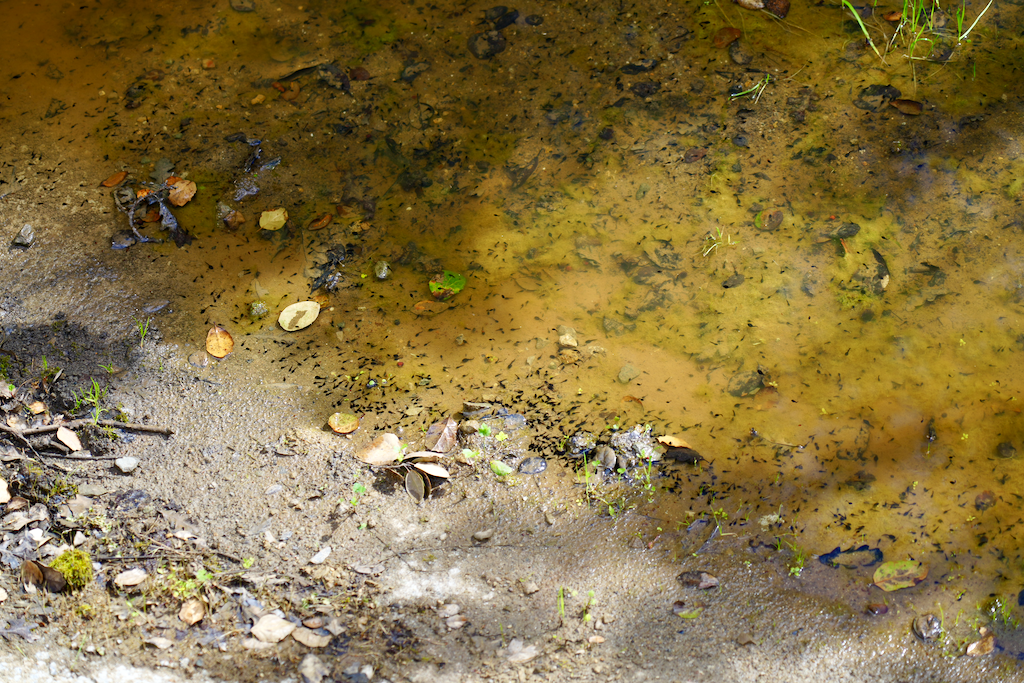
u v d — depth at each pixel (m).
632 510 2.57
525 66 2.92
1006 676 2.48
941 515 2.57
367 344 2.71
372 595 2.49
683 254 2.78
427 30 2.96
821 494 2.58
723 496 2.58
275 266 2.77
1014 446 2.62
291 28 2.95
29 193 2.79
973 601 2.52
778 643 2.48
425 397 2.67
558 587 2.51
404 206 2.83
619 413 2.65
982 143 2.85
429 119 2.89
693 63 2.92
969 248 2.76
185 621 2.46
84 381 2.66
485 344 2.71
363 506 2.56
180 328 2.71
